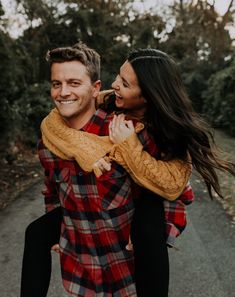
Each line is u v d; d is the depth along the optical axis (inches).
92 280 58.0
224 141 426.3
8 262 144.7
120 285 58.2
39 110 403.5
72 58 52.7
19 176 284.5
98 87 56.5
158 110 54.2
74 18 692.7
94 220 55.9
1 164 307.1
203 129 56.5
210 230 171.9
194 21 978.7
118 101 57.4
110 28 762.2
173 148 55.8
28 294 58.6
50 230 63.2
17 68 335.3
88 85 53.9
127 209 56.0
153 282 53.5
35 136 394.3
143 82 53.8
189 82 732.0
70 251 59.6
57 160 56.6
